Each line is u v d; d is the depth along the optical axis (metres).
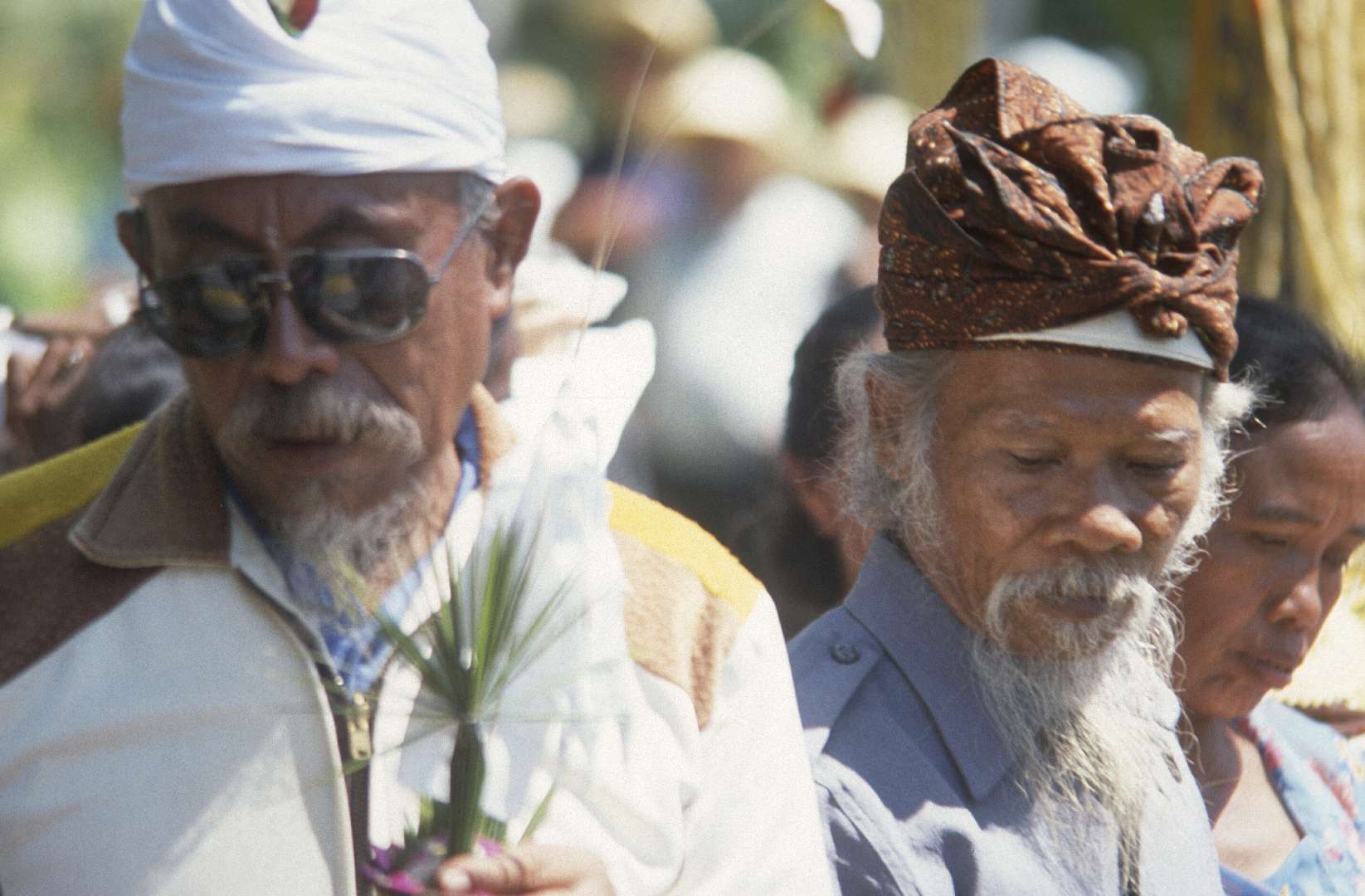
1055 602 4.23
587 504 4.16
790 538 6.11
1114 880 4.35
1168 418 4.17
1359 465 4.97
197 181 3.83
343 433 3.88
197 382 3.95
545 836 3.93
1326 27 7.19
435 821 3.83
